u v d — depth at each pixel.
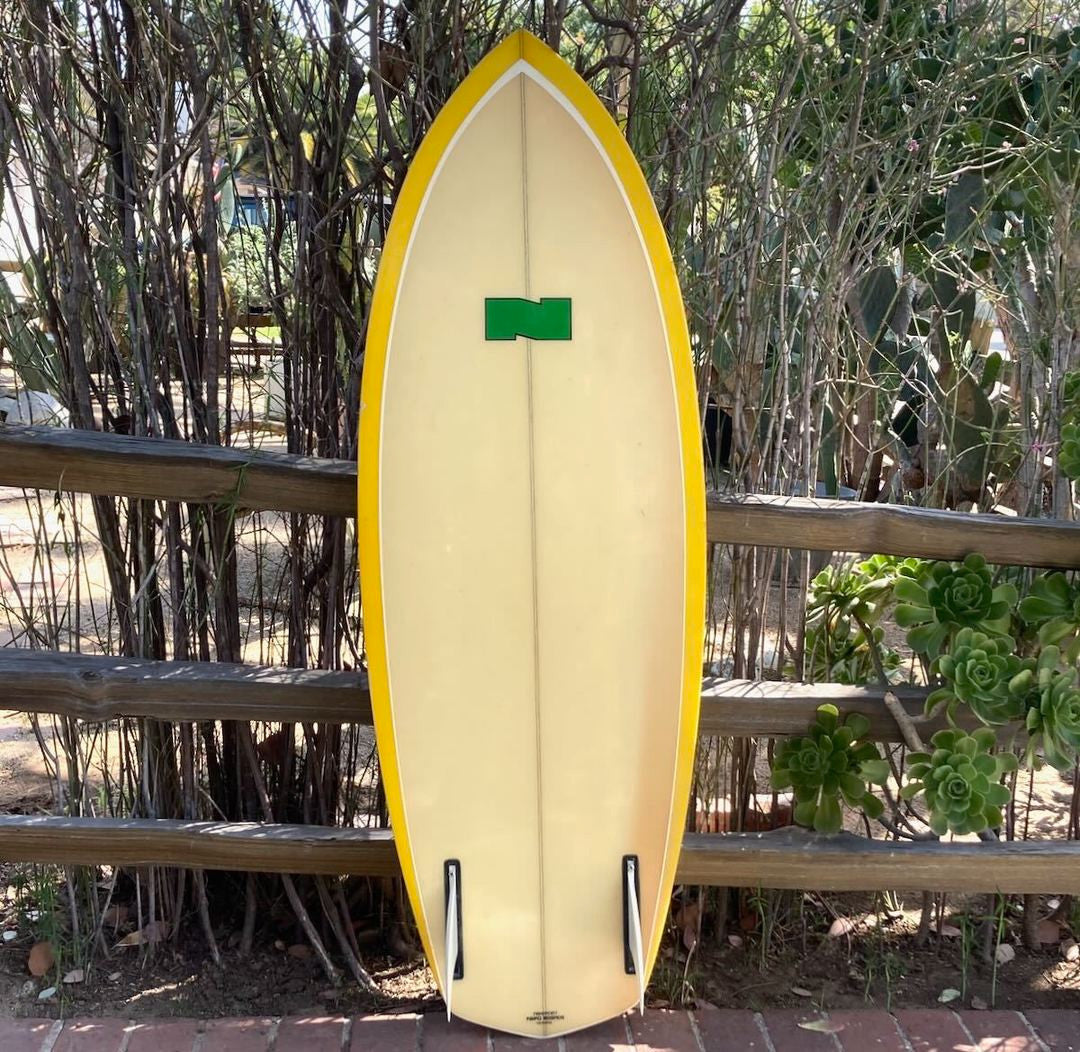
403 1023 1.90
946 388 3.10
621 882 1.84
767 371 2.10
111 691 1.88
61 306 1.93
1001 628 1.92
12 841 1.94
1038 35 2.12
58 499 1.91
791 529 1.90
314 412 2.00
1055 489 2.06
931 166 2.03
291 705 1.90
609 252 1.68
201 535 1.98
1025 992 2.03
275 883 2.19
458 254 1.67
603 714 1.79
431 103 1.82
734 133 1.92
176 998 1.99
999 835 2.17
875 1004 1.99
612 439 1.72
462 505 1.73
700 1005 1.98
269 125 1.90
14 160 1.87
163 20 1.75
